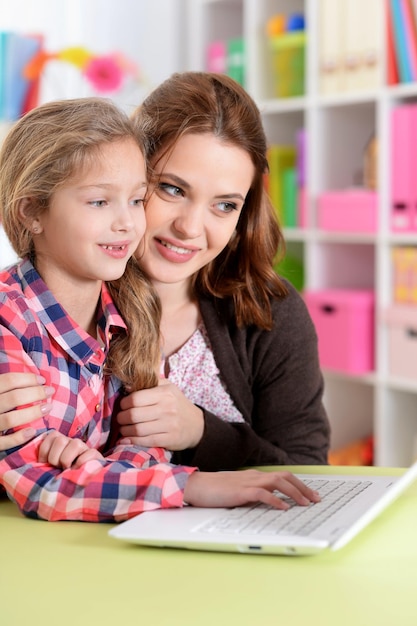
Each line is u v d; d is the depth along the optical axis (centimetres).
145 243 150
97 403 138
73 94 384
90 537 113
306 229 363
